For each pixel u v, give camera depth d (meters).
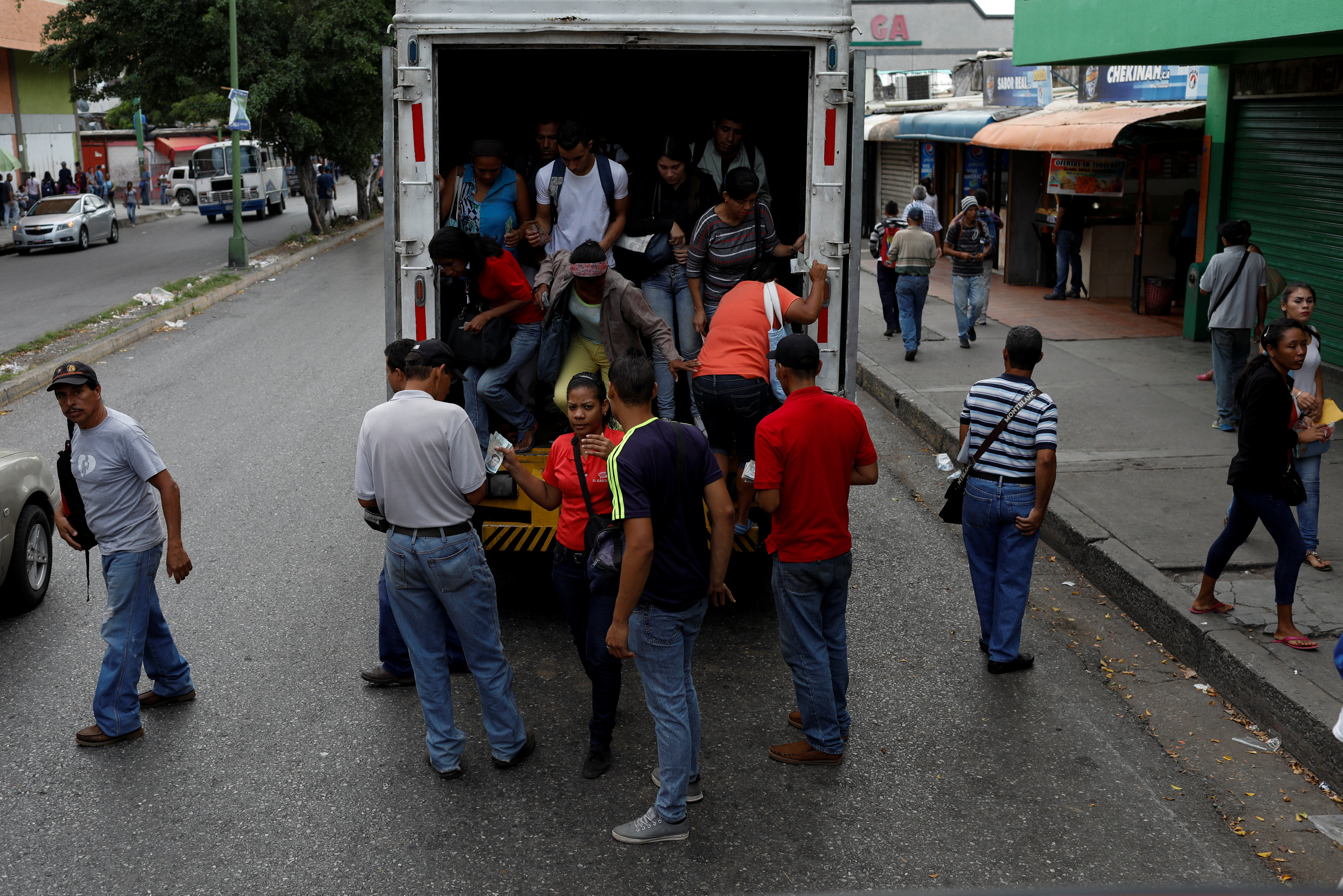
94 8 29.81
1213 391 11.14
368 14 30.55
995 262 20.77
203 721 5.40
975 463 5.78
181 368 14.18
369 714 5.48
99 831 4.48
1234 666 5.48
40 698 5.64
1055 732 5.25
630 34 5.96
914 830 4.46
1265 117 12.48
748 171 6.29
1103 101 17.30
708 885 4.12
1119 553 6.88
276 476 9.43
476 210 6.44
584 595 5.02
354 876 4.18
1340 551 6.79
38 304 19.83
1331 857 4.25
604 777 4.90
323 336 16.59
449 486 4.70
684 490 4.33
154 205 51.44
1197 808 4.61
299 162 32.88
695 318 6.62
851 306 6.28
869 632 6.43
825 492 4.77
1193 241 15.70
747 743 5.19
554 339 6.22
